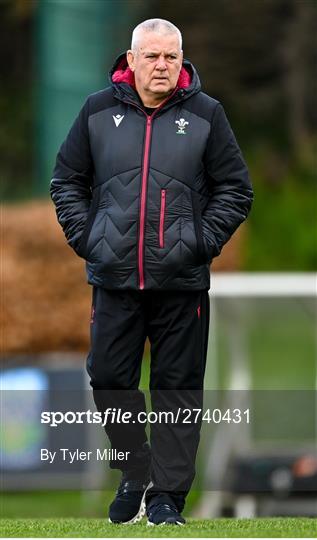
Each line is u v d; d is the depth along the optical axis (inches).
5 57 4119.1
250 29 4156.0
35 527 737.0
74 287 2410.2
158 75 705.6
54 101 3230.8
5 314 2380.7
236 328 1937.7
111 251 711.7
